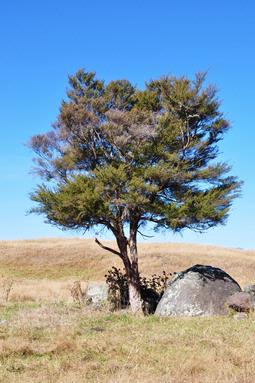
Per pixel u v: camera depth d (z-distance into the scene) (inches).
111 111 889.5
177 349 486.9
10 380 385.4
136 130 868.0
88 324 698.8
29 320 730.8
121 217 919.7
